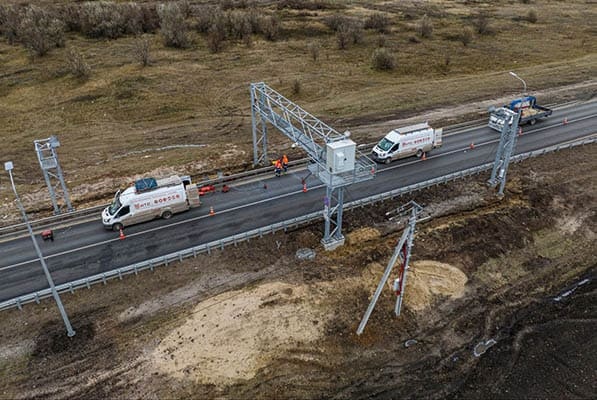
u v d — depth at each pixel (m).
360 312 28.64
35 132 54.91
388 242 34.38
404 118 57.44
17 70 70.38
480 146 49.44
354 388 24.62
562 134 51.69
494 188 41.50
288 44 86.19
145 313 28.17
